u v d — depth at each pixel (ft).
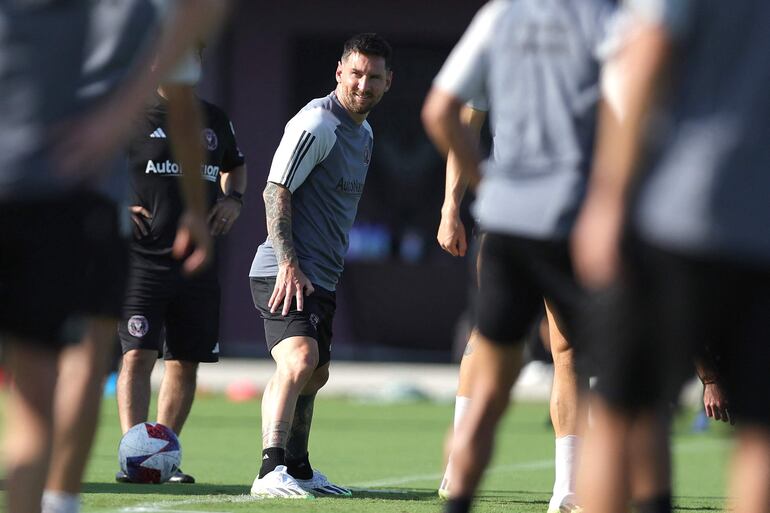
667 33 35.70
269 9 278.05
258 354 276.82
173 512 69.77
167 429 87.81
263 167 278.26
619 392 39.68
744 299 37.14
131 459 86.07
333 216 79.92
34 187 40.04
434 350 282.36
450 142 50.65
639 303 38.04
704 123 37.06
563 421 72.69
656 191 37.19
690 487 97.96
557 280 48.78
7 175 39.96
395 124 278.67
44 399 41.24
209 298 91.56
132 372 90.07
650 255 37.22
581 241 37.76
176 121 48.24
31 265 40.65
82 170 39.86
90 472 93.97
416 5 277.64
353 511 71.87
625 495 40.68
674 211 36.73
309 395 81.92
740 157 36.81
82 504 73.10
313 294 78.59
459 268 279.69
